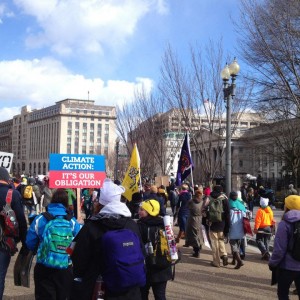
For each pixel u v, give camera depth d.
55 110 165.00
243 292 7.41
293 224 5.04
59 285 4.77
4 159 11.23
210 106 21.09
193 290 7.45
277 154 37.22
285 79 13.16
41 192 18.25
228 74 14.57
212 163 23.16
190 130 21.80
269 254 10.88
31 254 5.25
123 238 3.61
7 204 5.00
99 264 3.66
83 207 18.95
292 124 30.66
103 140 162.75
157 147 34.12
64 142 159.75
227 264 10.03
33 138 186.88
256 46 14.19
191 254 11.50
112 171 80.25
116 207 3.74
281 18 12.98
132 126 35.94
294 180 35.34
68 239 4.80
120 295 3.57
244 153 62.38
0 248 4.88
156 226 5.18
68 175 11.63
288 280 5.03
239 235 9.80
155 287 5.20
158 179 22.98
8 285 7.29
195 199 11.17
